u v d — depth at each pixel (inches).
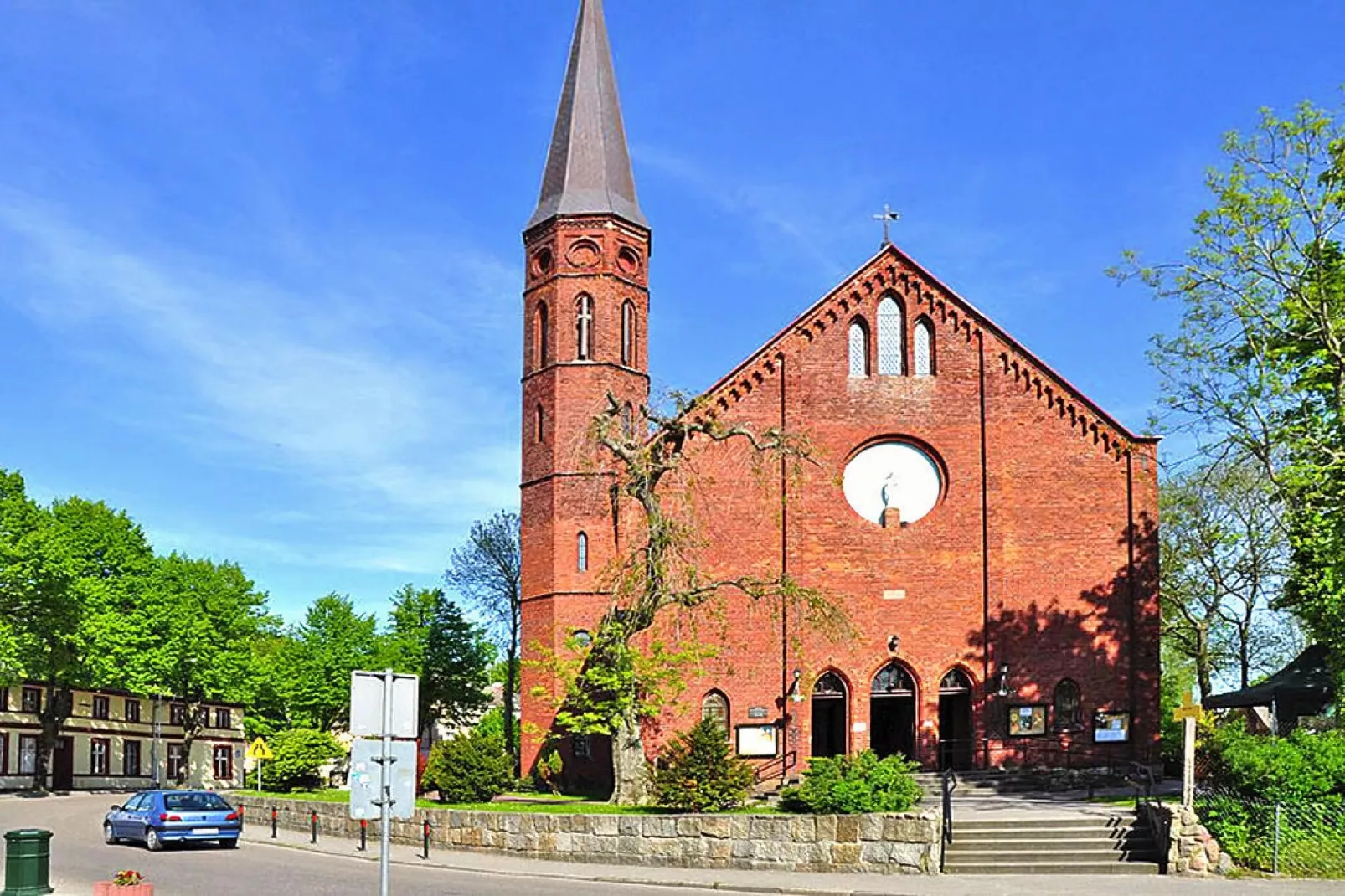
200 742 3774.6
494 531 3063.5
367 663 2957.7
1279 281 1409.9
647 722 1611.7
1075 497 1662.2
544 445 1718.8
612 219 1755.7
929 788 1530.5
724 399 1684.3
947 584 1654.8
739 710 1621.6
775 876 1131.9
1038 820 1201.4
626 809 1346.0
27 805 2325.3
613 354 1733.5
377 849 1414.9
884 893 995.3
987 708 1620.3
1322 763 1100.5
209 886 1075.3
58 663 2637.8
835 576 1653.5
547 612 1674.5
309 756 2048.5
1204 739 1274.6
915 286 1718.8
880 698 1672.0
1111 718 1610.5
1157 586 1636.3
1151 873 1087.0
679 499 1636.3
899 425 1688.0
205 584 3223.4
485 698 3024.1
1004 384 1689.2
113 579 2901.1
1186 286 1445.6
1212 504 2172.7
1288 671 1609.3
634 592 1504.7
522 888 1060.5
